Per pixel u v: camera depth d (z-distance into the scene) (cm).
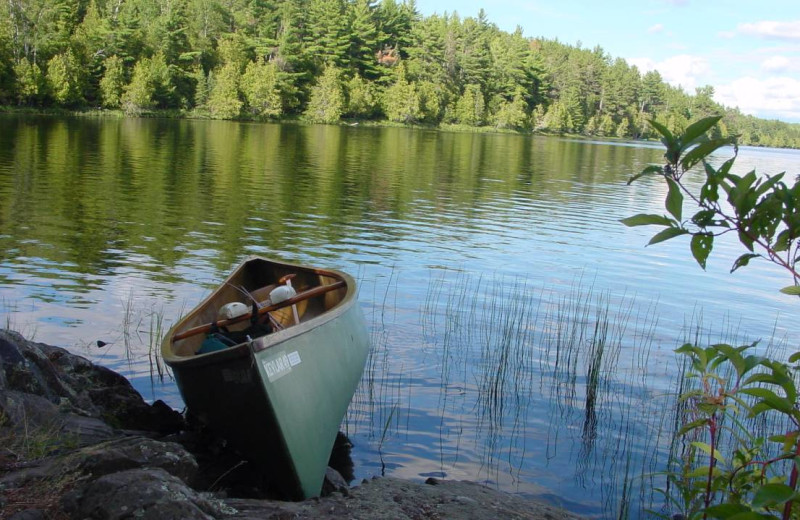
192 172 2578
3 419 464
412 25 10256
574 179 3441
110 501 352
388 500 454
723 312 1144
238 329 665
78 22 6962
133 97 6456
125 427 584
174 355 535
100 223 1514
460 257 1424
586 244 1684
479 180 3025
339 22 8738
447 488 499
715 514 246
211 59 7900
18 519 343
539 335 927
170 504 350
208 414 512
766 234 216
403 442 602
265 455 494
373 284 1156
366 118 8806
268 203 1956
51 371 562
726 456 589
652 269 1454
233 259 1262
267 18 8644
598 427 649
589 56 12619
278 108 7600
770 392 237
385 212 1950
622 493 533
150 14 7819
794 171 5238
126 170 2495
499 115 9719
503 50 10462
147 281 1072
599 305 1116
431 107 8975
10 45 5712
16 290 973
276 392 473
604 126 11800
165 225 1542
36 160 2620
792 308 1194
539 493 529
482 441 611
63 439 473
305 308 749
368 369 768
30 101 5909
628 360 848
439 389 722
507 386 738
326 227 1656
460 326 943
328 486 517
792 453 240
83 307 918
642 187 3253
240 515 394
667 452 605
